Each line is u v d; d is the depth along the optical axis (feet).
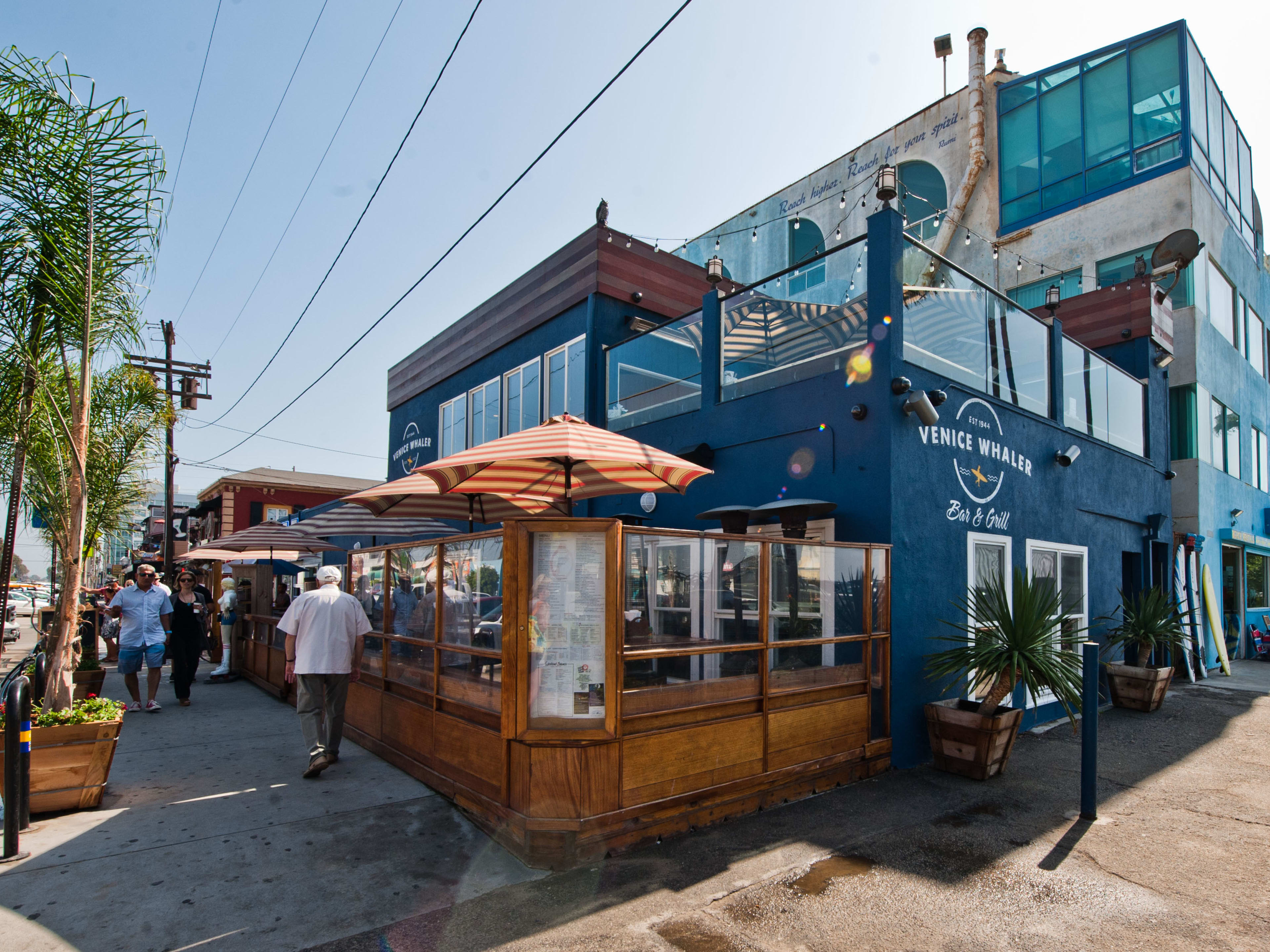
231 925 11.62
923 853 14.98
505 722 14.61
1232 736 25.48
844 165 74.84
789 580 18.40
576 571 14.70
